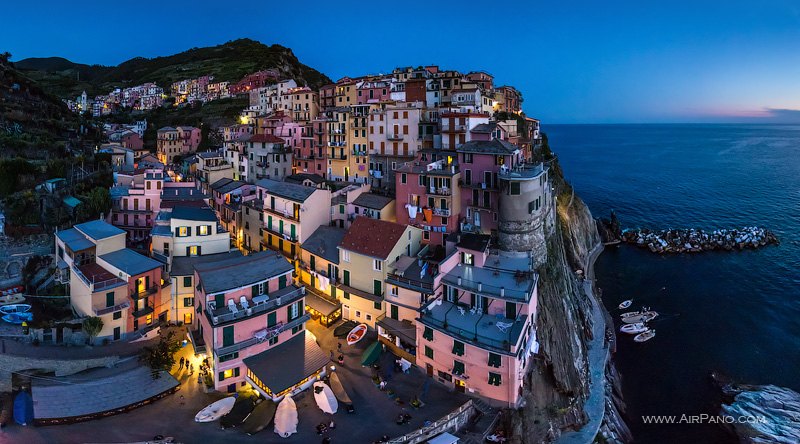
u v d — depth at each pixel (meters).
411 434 46.09
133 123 198.88
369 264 64.50
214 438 44.88
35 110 109.88
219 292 51.81
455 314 57.56
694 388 74.62
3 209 67.62
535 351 59.47
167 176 99.94
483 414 52.03
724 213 175.12
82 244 61.47
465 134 80.75
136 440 43.84
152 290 59.00
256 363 51.94
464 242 65.81
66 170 85.94
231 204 92.25
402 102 103.00
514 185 65.19
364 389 53.62
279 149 112.75
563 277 77.00
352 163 102.50
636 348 85.38
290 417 46.12
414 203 75.75
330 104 133.12
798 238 143.38
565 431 61.88
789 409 68.25
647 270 121.25
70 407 46.47
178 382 51.53
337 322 67.00
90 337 54.84
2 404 48.09
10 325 55.62
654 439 64.94
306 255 73.56
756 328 91.06
